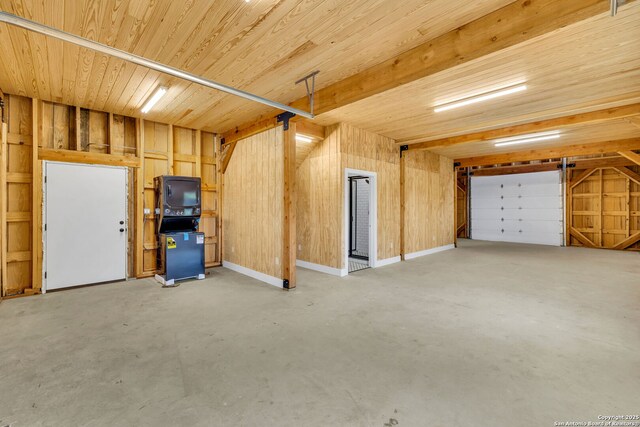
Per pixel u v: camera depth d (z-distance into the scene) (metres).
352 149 5.38
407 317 3.23
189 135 5.56
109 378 2.08
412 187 7.07
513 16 2.12
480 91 3.67
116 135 4.71
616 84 3.47
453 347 2.54
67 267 4.29
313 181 5.64
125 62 3.00
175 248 4.59
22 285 4.01
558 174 9.18
